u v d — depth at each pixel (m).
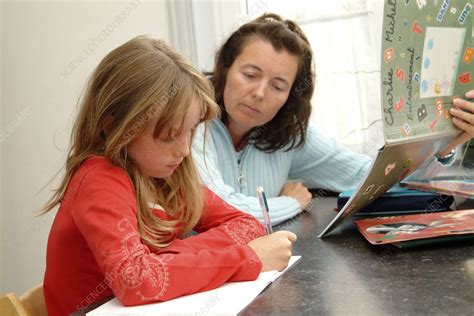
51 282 0.89
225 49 1.35
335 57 1.74
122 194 0.81
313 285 0.70
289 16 1.77
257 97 1.26
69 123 1.54
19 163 1.47
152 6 1.75
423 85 0.95
